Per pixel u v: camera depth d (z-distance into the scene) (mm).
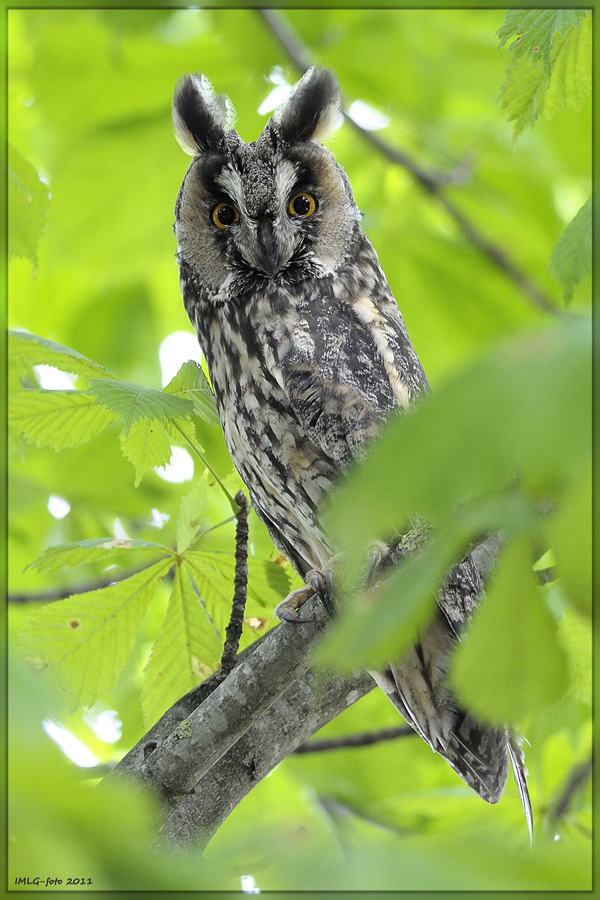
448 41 10195
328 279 7160
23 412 5941
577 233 4184
